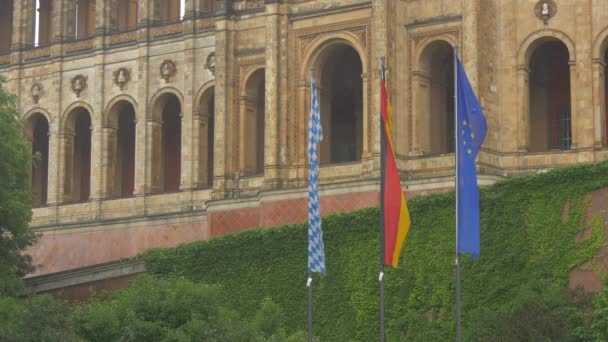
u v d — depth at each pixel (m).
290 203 100.00
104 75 123.75
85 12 132.75
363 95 101.81
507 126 100.31
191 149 117.38
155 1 121.94
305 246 85.88
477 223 66.44
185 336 71.19
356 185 97.38
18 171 96.19
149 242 114.31
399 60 101.69
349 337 83.06
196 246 89.94
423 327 80.19
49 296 73.50
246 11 111.06
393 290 82.06
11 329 70.62
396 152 100.31
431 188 96.06
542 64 105.81
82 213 122.31
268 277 86.94
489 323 74.88
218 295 78.12
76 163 129.75
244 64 110.88
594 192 77.88
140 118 120.88
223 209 105.31
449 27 100.31
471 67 98.38
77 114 126.69
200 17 118.44
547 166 98.69
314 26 105.06
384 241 67.19
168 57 120.06
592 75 98.19
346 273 84.06
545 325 72.75
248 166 110.75
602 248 76.94
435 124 103.50
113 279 92.81
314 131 69.00
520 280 78.50
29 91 128.25
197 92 117.69
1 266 93.19
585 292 75.31
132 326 71.94
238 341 72.88
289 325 85.38
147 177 119.50
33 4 130.12
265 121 105.94
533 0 100.56
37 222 124.81
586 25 98.62
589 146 97.69
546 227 78.69
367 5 102.62
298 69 105.56
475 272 79.69
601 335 72.56
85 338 72.12
